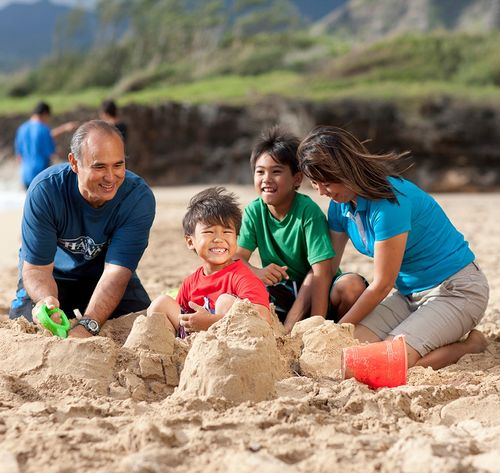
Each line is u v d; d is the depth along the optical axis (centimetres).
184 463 322
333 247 596
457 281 558
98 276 607
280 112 3494
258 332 434
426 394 424
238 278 520
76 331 518
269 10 9612
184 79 6309
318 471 317
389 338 546
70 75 8281
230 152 3503
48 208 554
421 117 3391
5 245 1270
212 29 8356
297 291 607
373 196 529
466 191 3272
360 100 3472
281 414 374
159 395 442
